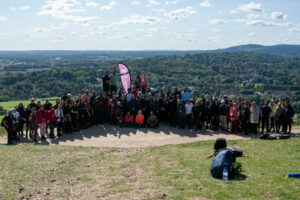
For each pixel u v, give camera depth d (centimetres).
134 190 880
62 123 1792
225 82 18300
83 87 12625
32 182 988
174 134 1800
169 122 2044
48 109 1809
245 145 1454
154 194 830
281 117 1802
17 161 1248
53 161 1251
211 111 1897
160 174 1040
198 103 1886
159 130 1888
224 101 1875
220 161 952
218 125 1908
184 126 1922
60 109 1769
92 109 1958
